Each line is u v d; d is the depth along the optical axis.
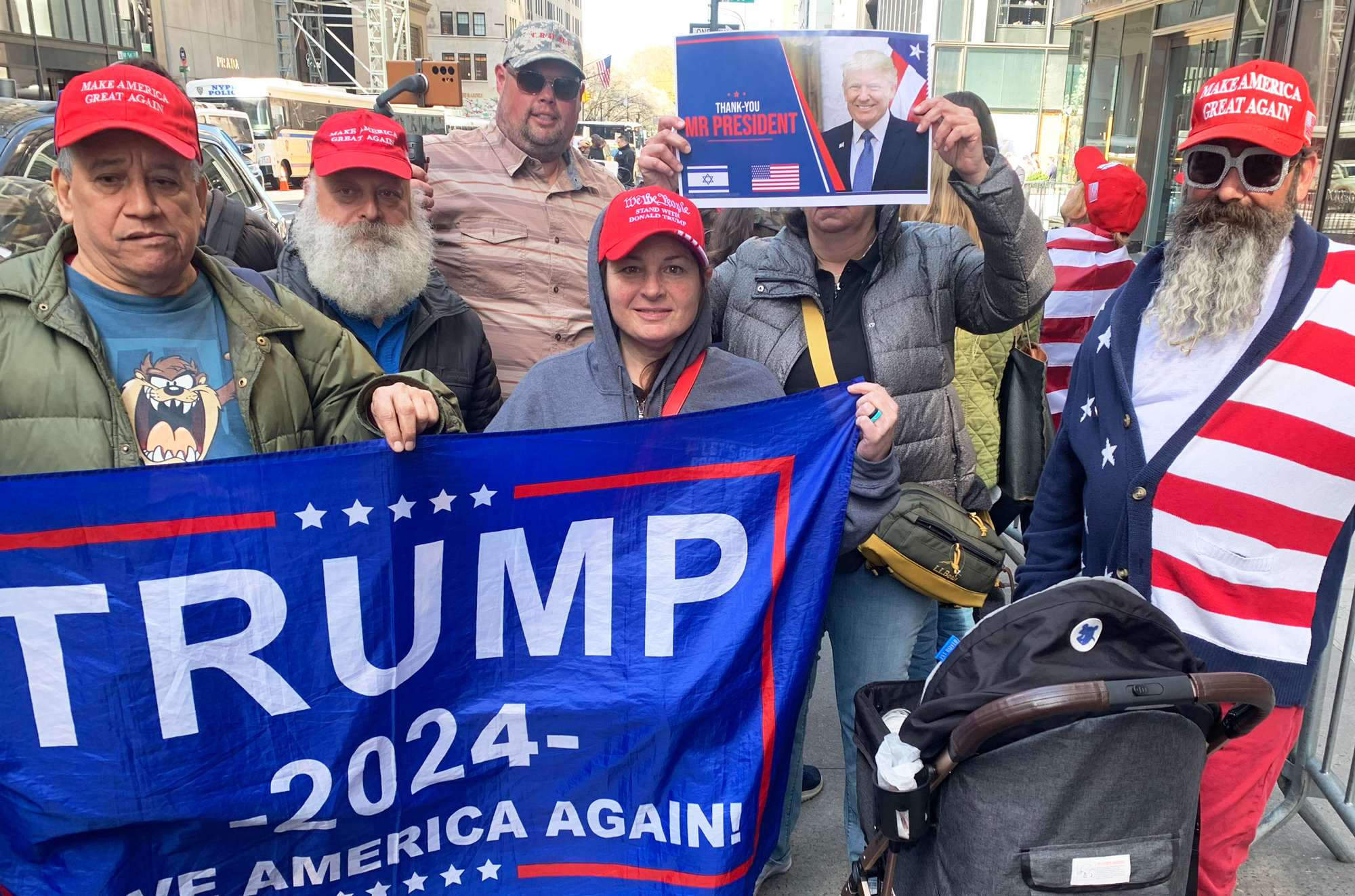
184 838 1.76
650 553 1.95
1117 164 4.09
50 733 1.69
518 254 3.38
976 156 2.41
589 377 2.27
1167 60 11.48
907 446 2.64
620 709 1.94
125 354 1.89
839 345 2.64
